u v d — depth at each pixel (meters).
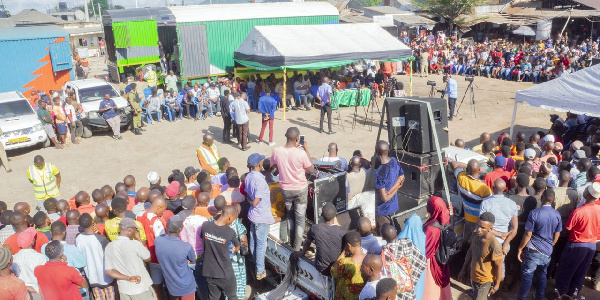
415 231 5.44
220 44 21.31
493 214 6.04
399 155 7.36
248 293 7.02
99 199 7.16
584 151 9.01
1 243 6.33
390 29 40.66
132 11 25.05
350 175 7.89
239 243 5.92
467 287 6.91
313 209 6.65
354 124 16.94
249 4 22.31
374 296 4.38
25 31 21.06
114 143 15.65
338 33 19.30
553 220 5.89
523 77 26.36
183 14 20.33
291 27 18.89
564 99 11.81
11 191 11.83
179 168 13.12
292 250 6.34
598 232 6.18
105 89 17.39
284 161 6.33
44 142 15.14
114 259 5.40
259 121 18.05
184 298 5.78
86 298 5.98
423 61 29.31
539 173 7.12
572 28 40.50
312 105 20.80
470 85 19.25
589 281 7.09
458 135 15.80
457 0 41.09
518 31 38.56
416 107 6.91
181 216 6.27
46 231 6.42
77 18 71.69
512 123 13.36
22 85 20.55
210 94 18.70
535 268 6.10
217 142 15.45
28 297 4.79
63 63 21.52
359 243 4.91
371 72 23.30
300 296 6.09
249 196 6.46
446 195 6.73
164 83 23.61
